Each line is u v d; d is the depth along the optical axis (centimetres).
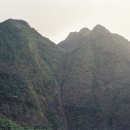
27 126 18888
